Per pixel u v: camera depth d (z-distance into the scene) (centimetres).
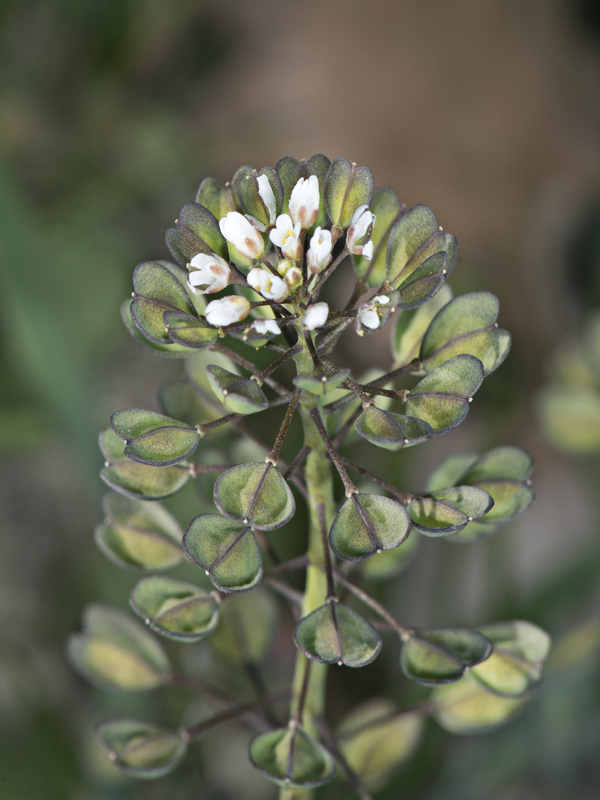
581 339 19
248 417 17
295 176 12
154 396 22
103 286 22
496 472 13
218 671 17
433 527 12
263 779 17
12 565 21
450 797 15
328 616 12
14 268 16
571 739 16
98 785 16
